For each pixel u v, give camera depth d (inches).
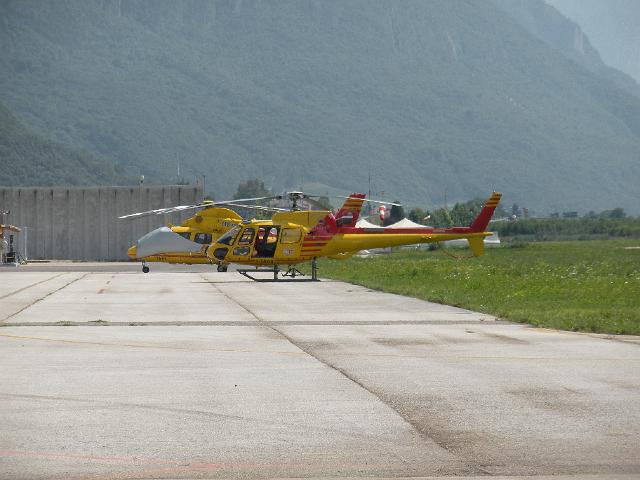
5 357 925.8
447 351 970.7
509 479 502.9
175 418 641.6
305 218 2469.2
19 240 4414.4
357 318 1352.1
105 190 4473.4
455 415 652.1
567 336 1108.5
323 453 552.7
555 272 2561.5
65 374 818.8
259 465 527.8
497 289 1839.3
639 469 520.7
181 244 2965.1
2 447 563.2
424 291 1872.5
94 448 561.6
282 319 1338.6
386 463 532.1
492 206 2763.3
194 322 1291.8
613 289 1804.9
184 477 504.7
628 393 730.8
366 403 692.1
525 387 756.6
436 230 2694.4
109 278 2591.0
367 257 4950.8
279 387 755.4
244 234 2438.5
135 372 829.8
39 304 1622.8
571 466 526.9
